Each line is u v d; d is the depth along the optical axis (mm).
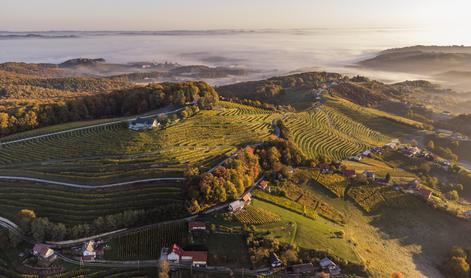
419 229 157375
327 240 127750
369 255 129125
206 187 132500
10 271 107562
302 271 110312
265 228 125750
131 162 160250
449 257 141125
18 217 127250
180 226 124938
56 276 105812
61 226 119125
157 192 140875
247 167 160125
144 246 117688
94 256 113250
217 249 115062
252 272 109000
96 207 133750
